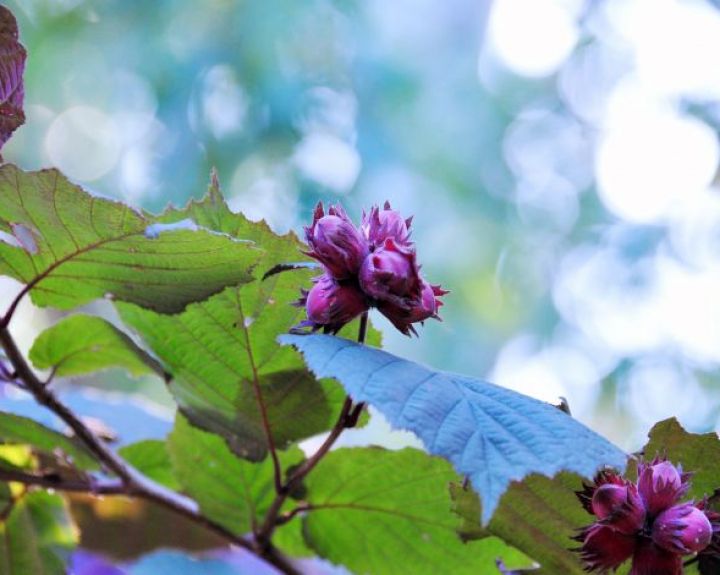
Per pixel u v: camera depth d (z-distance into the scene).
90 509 1.05
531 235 3.36
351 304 0.83
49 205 0.85
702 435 0.85
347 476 0.94
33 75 2.92
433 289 0.84
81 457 0.94
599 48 3.70
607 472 0.83
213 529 0.96
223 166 2.77
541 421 0.81
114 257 0.87
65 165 3.01
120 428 1.06
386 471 0.93
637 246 3.03
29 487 0.98
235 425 0.93
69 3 2.96
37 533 0.99
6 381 0.91
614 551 0.82
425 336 2.98
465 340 3.09
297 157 2.80
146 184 2.84
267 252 0.89
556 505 0.86
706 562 0.84
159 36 2.88
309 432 0.93
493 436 0.80
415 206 3.09
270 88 2.79
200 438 0.95
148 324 0.91
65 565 1.00
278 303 0.90
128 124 2.93
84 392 1.08
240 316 0.90
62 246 0.87
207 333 0.91
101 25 2.94
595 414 2.85
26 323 2.13
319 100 2.89
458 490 0.88
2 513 0.98
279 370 0.91
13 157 2.95
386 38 3.14
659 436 0.85
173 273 0.88
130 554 1.06
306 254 0.83
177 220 0.89
